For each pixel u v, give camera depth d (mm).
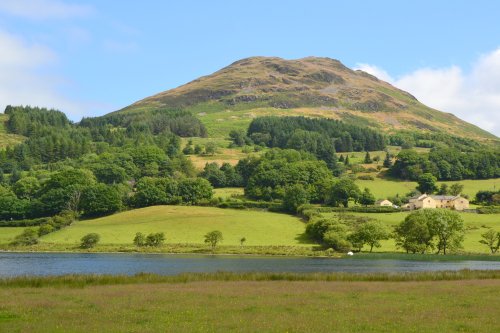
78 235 173000
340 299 49438
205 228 180500
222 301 47656
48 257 128875
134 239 155625
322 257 133875
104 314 40719
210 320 38562
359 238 147000
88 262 114000
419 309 43781
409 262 116875
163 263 111688
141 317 39469
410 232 142125
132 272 91250
